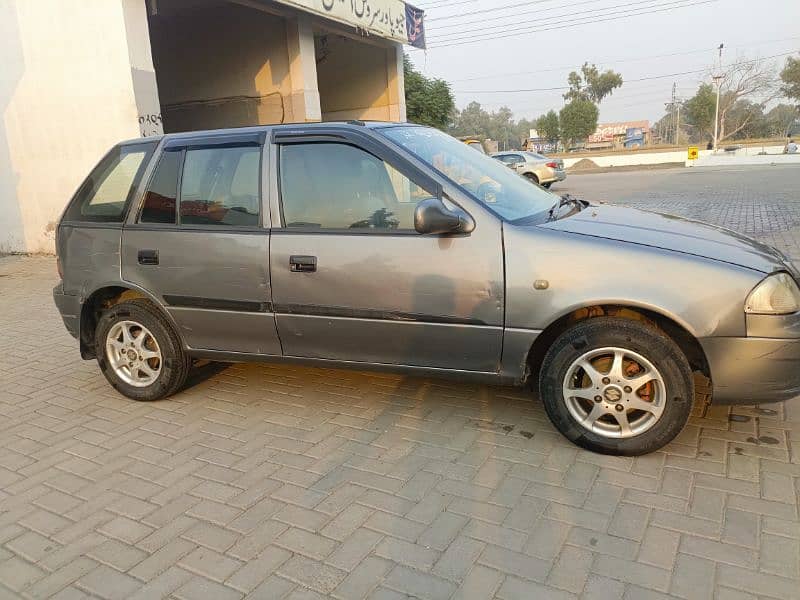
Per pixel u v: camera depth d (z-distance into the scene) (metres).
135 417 4.10
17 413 4.29
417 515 2.81
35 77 10.57
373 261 3.41
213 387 4.52
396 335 3.47
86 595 2.43
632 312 3.12
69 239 4.36
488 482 3.04
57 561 2.64
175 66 15.36
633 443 3.12
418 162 3.45
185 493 3.12
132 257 4.09
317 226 3.61
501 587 2.33
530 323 3.16
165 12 14.38
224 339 3.98
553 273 3.10
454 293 3.27
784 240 8.95
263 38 13.93
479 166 3.94
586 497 2.86
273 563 2.54
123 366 4.35
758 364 2.91
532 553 2.51
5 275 9.98
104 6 9.62
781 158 31.22
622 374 3.10
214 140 3.97
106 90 10.00
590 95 77.81
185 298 3.96
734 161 32.41
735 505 2.73
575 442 3.27
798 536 2.51
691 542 2.51
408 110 29.62
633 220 3.52
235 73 14.53
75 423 4.07
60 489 3.23
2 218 11.80
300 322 3.68
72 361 5.40
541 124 68.38
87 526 2.89
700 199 14.95
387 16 15.85
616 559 2.44
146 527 2.85
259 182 3.77
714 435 3.35
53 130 10.68
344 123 3.72
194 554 2.63
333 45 17.39
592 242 3.09
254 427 3.83
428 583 2.37
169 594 2.40
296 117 14.03
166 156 4.10
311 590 2.38
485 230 3.22
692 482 2.93
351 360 3.68
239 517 2.88
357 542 2.64
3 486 3.30
